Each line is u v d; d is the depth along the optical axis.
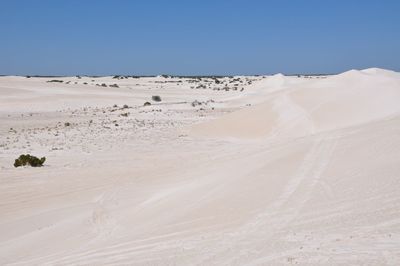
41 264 11.69
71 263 11.28
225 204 14.20
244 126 39.38
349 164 17.08
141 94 98.06
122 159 28.44
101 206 17.73
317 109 38.41
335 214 11.62
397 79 43.72
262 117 40.47
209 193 16.08
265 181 16.23
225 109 66.00
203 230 12.19
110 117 57.03
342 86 43.59
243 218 12.58
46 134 40.59
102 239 13.43
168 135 38.66
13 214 17.89
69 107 75.56
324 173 16.22
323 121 35.66
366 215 11.12
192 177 20.88
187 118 53.47
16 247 13.92
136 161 27.66
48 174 24.48
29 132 42.97
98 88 103.88
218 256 9.98
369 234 9.83
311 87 45.16
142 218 14.92
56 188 21.48
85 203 18.59
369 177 14.49
